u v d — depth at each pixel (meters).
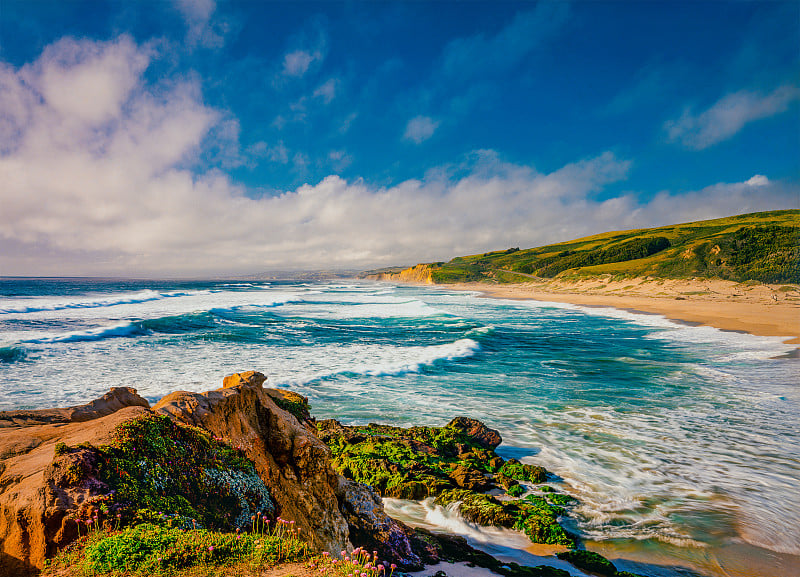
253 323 39.12
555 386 19.52
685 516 9.06
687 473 11.06
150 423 5.23
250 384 7.44
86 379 18.44
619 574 7.05
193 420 6.04
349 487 7.07
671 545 8.09
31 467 4.59
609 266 111.62
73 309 44.12
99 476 4.37
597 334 35.91
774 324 39.12
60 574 3.52
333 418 15.08
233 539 4.15
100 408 7.47
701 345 29.94
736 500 9.73
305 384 18.95
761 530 8.57
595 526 8.70
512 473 10.97
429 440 12.80
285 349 26.92
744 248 85.25
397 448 11.78
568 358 25.77
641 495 9.98
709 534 8.41
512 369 22.81
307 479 6.35
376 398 17.39
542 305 67.94
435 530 8.55
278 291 104.69
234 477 5.35
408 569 6.16
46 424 6.44
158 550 3.76
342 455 11.52
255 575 3.68
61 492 4.06
